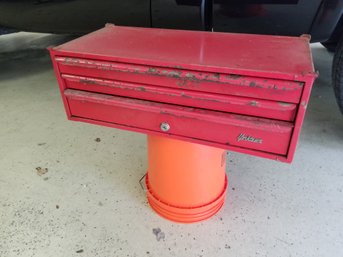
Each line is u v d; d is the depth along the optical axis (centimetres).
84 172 131
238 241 99
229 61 71
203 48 82
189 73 69
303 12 117
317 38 130
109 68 76
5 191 121
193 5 127
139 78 76
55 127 167
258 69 65
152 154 99
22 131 163
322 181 125
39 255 95
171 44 86
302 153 142
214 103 72
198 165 94
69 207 113
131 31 102
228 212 110
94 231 103
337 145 147
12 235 102
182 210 102
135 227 104
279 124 68
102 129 164
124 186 123
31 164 137
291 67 66
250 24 126
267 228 104
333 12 119
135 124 85
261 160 139
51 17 173
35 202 115
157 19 141
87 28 168
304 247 96
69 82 86
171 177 98
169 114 78
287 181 125
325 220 106
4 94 208
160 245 98
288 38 90
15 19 189
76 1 155
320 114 174
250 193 119
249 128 72
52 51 81
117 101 81
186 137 81
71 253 95
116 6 146
